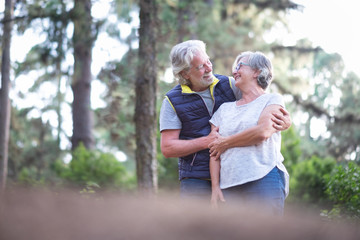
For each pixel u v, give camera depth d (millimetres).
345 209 4215
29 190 1678
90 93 13211
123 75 6793
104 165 9422
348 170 5230
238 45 11203
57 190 2189
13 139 13641
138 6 6855
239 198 3096
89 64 12391
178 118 3576
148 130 6617
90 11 7156
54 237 1099
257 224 1246
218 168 3238
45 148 16656
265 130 3018
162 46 7266
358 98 18891
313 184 7617
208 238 1141
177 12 7922
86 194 2250
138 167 6555
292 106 15047
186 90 3559
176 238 1140
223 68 11023
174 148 3439
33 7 7547
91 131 13578
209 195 3412
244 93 3352
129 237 1111
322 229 1316
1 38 8727
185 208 1380
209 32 10273
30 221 1189
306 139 16859
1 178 11078
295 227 1270
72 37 7234
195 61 3434
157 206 1388
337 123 15914
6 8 8633
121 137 8352
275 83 14531
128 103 7738
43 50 7344
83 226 1165
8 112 11359
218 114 3412
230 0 14008
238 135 3072
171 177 8625
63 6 7285
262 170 3008
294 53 15125
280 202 3012
